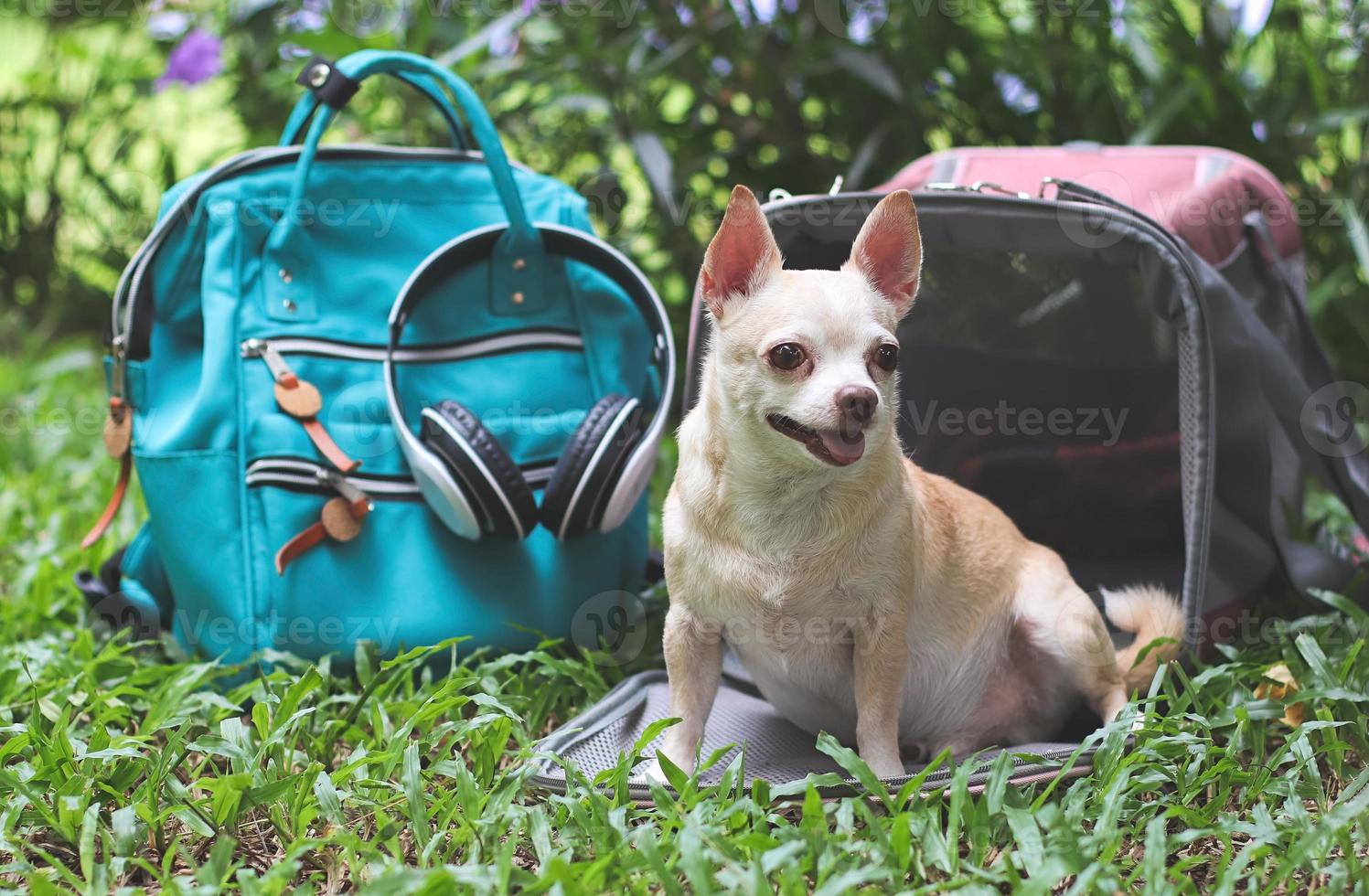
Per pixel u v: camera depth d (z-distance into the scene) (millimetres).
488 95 4230
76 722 2443
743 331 2104
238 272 2678
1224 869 1764
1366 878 1672
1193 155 3125
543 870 1683
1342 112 3893
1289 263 3064
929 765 2045
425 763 2236
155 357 2752
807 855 1726
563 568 2760
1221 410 2500
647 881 1700
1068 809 1888
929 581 2332
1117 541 3170
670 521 2246
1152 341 2977
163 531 2646
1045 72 4133
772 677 2301
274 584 2592
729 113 4359
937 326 3025
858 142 4375
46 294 6445
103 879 1724
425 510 2705
